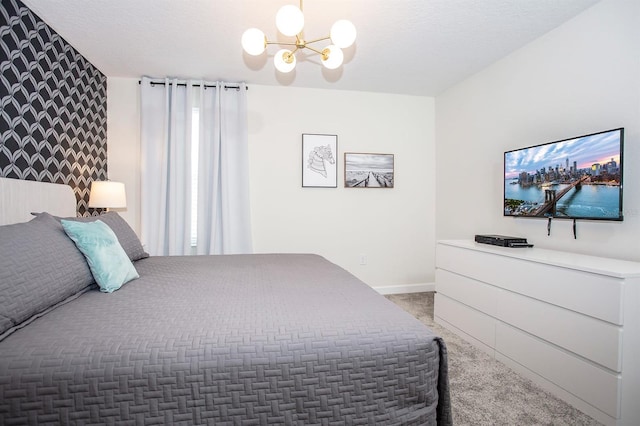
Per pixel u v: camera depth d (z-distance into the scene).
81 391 0.77
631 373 1.39
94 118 2.91
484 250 2.17
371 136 3.63
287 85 3.41
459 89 3.33
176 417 0.80
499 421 1.44
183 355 0.83
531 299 1.81
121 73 3.07
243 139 3.29
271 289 1.40
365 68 2.97
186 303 1.19
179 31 2.35
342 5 2.02
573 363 1.56
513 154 2.46
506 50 2.60
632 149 1.77
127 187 3.19
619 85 1.83
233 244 3.32
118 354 0.82
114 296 1.28
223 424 0.82
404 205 3.73
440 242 2.69
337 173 3.55
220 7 2.06
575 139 1.96
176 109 3.16
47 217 1.40
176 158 3.16
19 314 0.95
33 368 0.77
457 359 2.05
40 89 2.21
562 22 2.18
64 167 2.48
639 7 1.74
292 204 3.47
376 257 3.68
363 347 0.91
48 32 2.27
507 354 1.97
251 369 0.84
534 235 2.40
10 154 1.97
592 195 1.86
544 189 2.19
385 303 1.21
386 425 0.89
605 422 1.42
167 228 3.19
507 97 2.69
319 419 0.86
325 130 3.52
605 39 1.91
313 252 3.53
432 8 2.05
